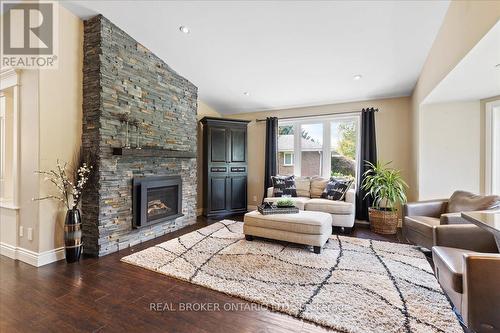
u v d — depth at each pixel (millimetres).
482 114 3426
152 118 3562
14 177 2768
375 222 3887
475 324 1418
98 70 2822
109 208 2926
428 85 3188
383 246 3156
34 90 2592
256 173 5727
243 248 3043
